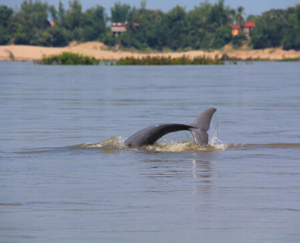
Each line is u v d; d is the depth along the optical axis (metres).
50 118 81.62
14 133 65.62
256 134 64.44
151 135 53.22
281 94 130.38
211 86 159.88
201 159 48.00
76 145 56.03
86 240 26.72
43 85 163.12
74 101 110.94
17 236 27.22
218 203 33.06
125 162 46.50
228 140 59.62
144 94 129.50
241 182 38.75
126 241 26.62
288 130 68.19
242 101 110.88
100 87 154.12
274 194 35.25
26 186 37.47
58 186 37.50
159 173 41.88
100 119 80.19
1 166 44.78
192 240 26.81
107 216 30.48
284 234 27.58
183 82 178.62
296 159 48.19
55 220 29.72
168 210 31.59
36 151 52.50
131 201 33.53
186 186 37.47
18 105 102.19
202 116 54.62
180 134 61.00
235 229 28.36
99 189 36.62
